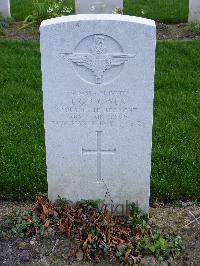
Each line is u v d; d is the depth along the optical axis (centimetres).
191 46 347
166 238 179
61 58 166
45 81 169
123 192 186
